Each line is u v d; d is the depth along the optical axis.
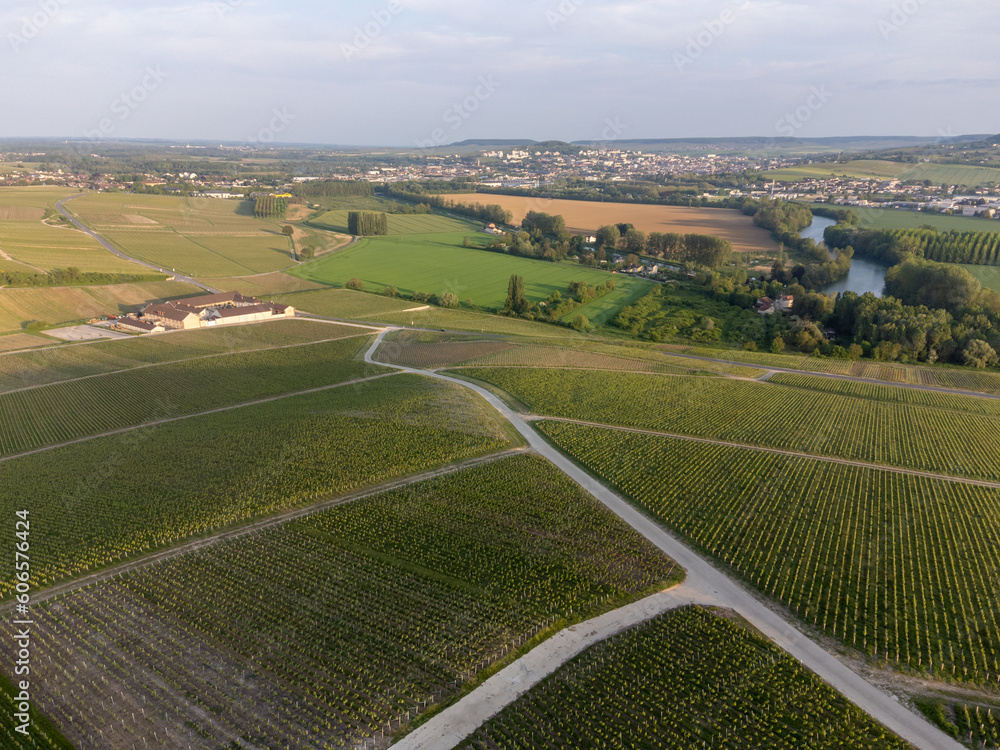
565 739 44.62
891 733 44.81
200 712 46.94
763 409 114.69
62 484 86.19
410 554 67.75
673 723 46.03
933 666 51.50
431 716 46.62
